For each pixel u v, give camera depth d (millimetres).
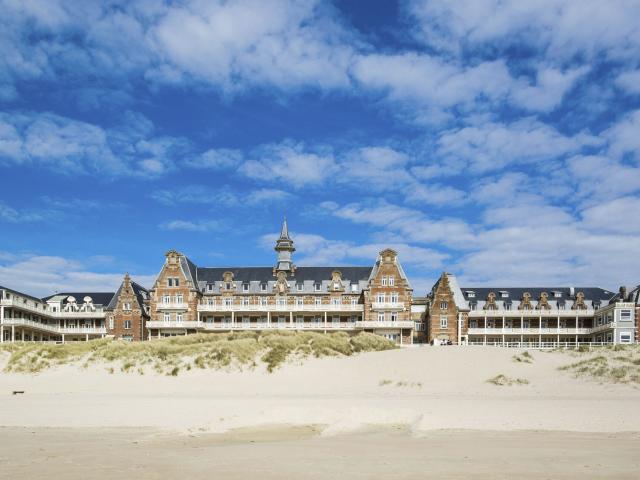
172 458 21766
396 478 18375
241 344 64312
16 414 36312
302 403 40594
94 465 20484
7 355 66875
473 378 53688
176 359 61969
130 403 41562
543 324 107875
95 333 114625
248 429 30125
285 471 19391
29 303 108812
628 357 55688
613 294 108750
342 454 22547
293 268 109000
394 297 101812
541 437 27672
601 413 35219
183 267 105688
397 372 56500
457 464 20609
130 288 108375
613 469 19891
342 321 104875
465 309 103875
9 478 18438
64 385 55625
